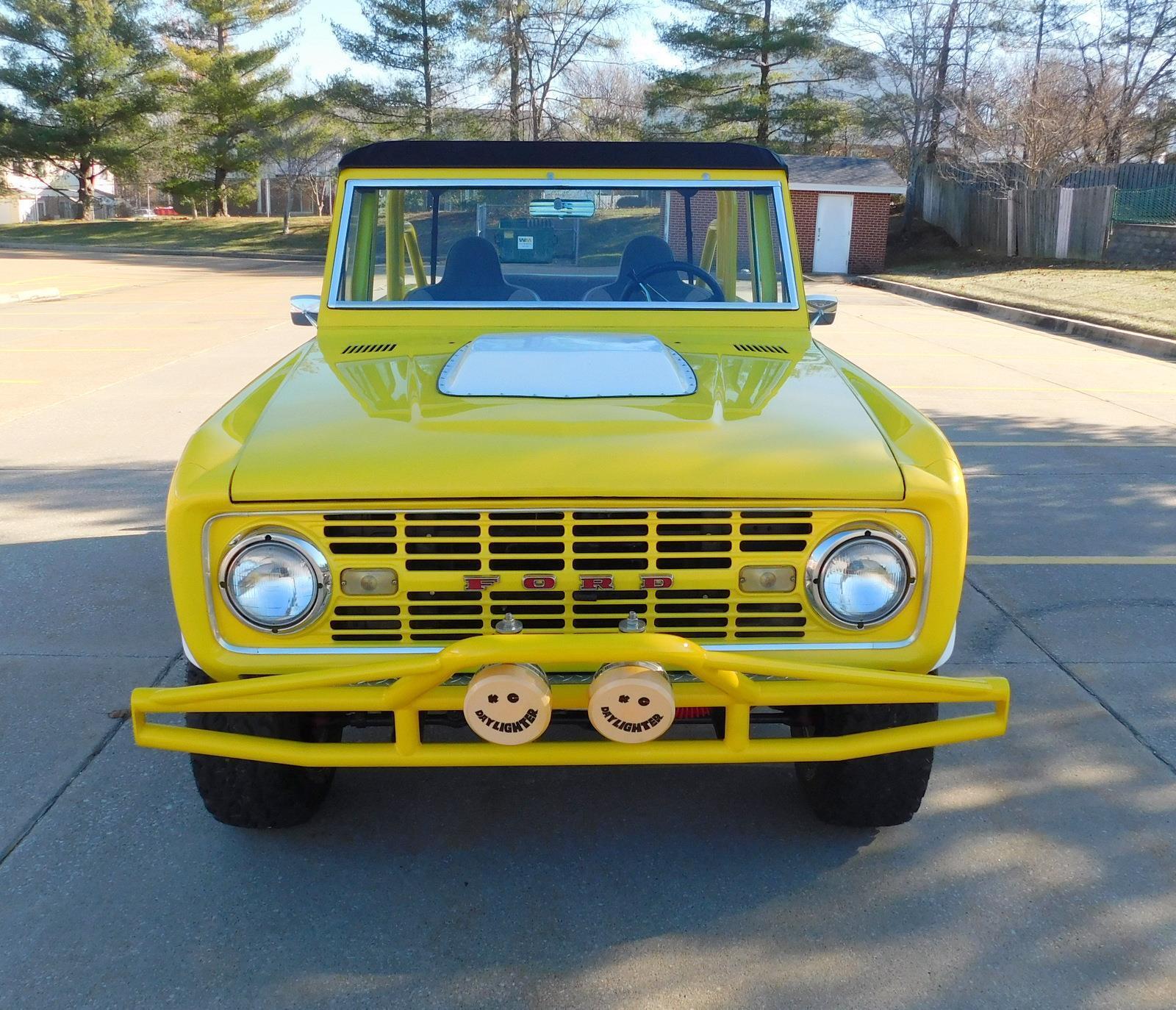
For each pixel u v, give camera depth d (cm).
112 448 743
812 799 308
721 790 329
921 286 2162
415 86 3522
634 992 246
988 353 1241
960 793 329
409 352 326
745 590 235
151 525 582
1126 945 261
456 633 238
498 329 360
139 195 6288
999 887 283
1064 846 302
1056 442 785
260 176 4700
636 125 3597
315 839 303
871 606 235
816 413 265
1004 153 3117
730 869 290
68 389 959
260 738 240
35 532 569
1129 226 2317
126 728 366
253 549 230
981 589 498
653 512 231
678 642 218
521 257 371
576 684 234
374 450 238
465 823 312
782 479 231
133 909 272
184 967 253
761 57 3400
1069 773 341
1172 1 3172
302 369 308
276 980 249
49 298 1914
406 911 273
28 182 5759
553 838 304
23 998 243
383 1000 243
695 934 265
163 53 4231
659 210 370
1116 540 569
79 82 4184
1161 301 1648
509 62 3575
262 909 273
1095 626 455
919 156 3531
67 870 288
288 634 235
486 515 230
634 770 341
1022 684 403
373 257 367
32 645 430
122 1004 241
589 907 275
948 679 232
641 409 261
